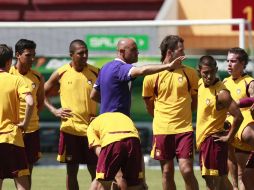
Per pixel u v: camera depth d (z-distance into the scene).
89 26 52.03
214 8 67.31
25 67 35.41
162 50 32.94
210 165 32.16
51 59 51.03
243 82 33.69
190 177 32.84
